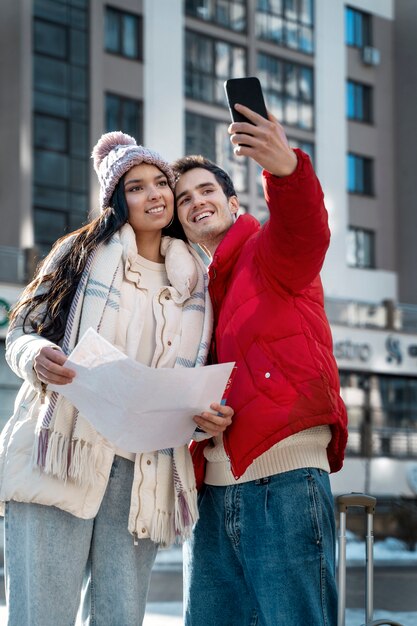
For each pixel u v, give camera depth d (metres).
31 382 3.50
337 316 28.42
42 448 3.50
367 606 4.60
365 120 35.03
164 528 3.70
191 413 3.55
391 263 34.91
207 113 30.47
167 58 29.44
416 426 29.78
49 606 3.57
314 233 3.50
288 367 3.71
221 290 3.92
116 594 3.67
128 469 3.70
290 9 32.97
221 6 31.25
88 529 3.66
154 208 3.83
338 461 3.94
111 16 28.59
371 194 34.75
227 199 4.24
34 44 27.05
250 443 3.70
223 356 3.81
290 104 32.66
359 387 28.84
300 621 3.73
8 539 3.67
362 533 25.89
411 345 29.61
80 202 27.56
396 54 35.84
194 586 4.09
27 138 26.66
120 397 3.37
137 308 3.75
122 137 3.98
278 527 3.75
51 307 3.68
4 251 21.59
